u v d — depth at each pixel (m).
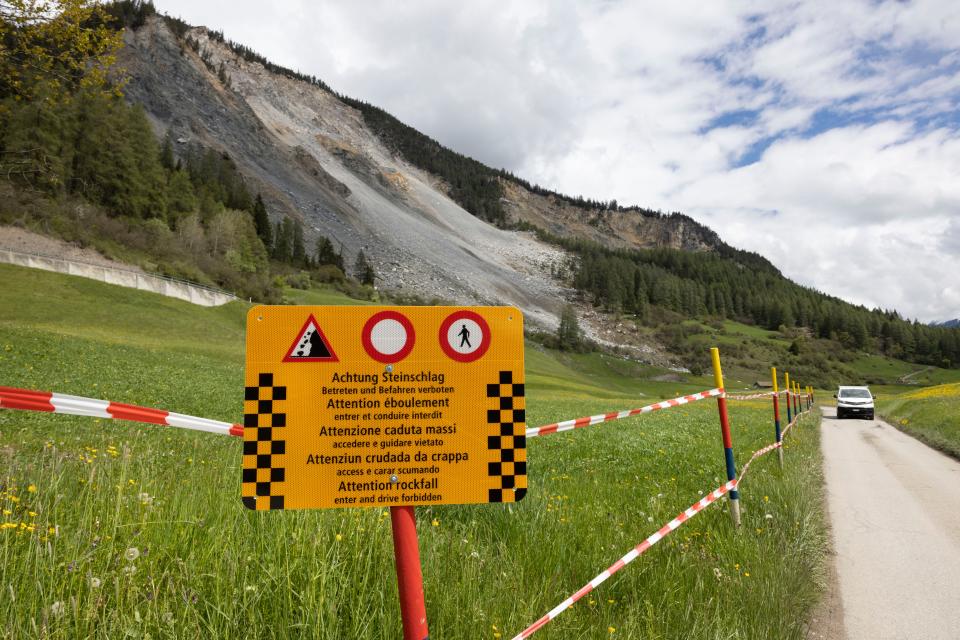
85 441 7.80
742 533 5.17
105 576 2.51
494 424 2.42
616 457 10.73
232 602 2.49
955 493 9.80
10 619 2.18
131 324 55.97
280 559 3.02
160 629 2.28
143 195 139.88
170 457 6.69
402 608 2.33
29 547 2.48
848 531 7.16
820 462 13.20
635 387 172.00
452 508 5.25
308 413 2.32
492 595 3.15
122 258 94.00
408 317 2.39
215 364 38.25
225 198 198.50
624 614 3.38
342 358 2.35
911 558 6.02
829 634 4.15
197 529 3.22
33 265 67.38
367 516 3.71
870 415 32.91
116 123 133.38
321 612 2.49
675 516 5.56
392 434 2.36
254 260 151.25
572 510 5.39
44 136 111.38
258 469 2.29
